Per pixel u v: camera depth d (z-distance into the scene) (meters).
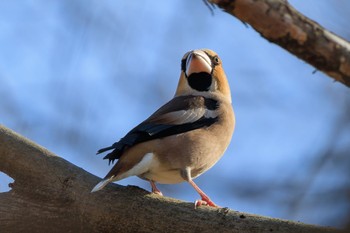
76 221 9.76
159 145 11.05
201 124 11.73
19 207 9.90
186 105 11.91
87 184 9.86
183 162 11.30
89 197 9.75
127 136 10.88
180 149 11.24
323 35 7.06
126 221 9.59
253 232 9.06
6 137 10.28
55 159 10.12
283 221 9.06
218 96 12.86
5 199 9.98
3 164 10.20
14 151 10.17
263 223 9.09
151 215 9.52
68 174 9.96
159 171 11.27
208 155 11.70
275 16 6.93
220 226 9.21
